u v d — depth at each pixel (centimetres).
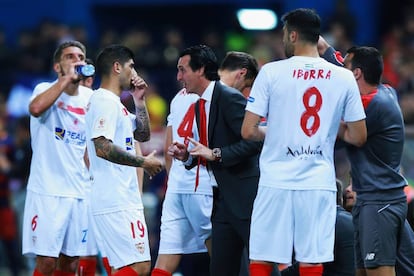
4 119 5525
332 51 2848
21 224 4647
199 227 2892
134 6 6975
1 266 4844
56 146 2956
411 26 6047
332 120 2505
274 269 2703
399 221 2767
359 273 2830
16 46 6638
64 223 2948
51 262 2947
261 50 5784
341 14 5716
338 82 2502
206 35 6444
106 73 2762
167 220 2934
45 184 2942
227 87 2756
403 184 2766
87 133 2745
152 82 5925
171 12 7069
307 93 2494
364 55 2759
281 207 2500
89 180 3022
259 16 6525
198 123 2792
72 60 2950
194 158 2816
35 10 6925
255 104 2512
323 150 2502
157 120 5425
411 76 5456
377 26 6625
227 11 7025
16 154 4478
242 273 2938
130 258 2722
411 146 3916
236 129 2706
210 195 2869
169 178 2947
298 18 2514
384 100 2748
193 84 2770
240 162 2733
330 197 2509
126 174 2750
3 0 6938
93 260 3086
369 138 2748
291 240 2508
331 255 2509
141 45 6216
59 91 2897
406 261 2833
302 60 2509
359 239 2789
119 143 2744
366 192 2762
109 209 2720
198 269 4266
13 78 6000
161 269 2919
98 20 6981
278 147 2509
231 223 2745
